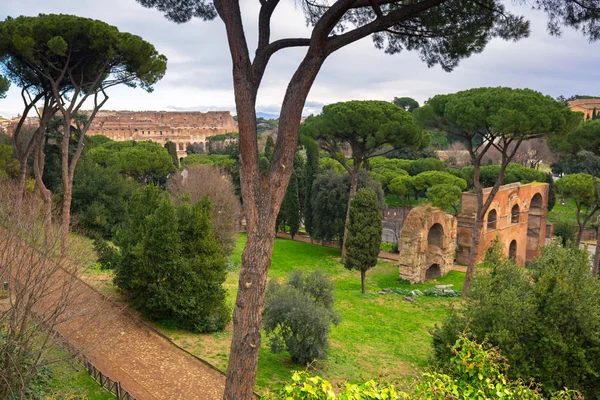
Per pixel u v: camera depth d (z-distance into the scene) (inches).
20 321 427.8
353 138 1300.4
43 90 945.5
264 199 344.2
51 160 1360.7
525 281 597.9
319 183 1574.8
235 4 348.8
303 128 1374.3
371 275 1288.1
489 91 1005.8
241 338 338.6
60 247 529.3
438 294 1091.3
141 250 697.6
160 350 609.3
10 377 400.8
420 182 2059.5
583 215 2321.6
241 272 344.5
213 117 5447.8
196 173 1444.4
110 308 641.6
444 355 562.9
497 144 1035.3
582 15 402.0
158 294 682.8
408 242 1206.3
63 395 447.5
